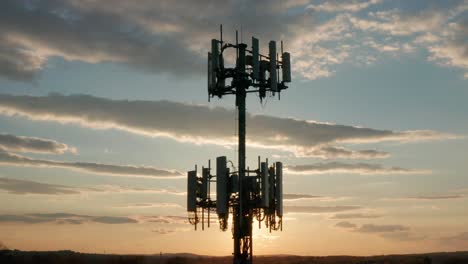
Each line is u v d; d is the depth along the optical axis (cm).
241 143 3953
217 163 3969
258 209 3994
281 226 4006
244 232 3891
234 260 3897
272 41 4122
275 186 4034
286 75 4125
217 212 3912
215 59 4028
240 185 3875
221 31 4062
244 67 3981
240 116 3991
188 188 4097
